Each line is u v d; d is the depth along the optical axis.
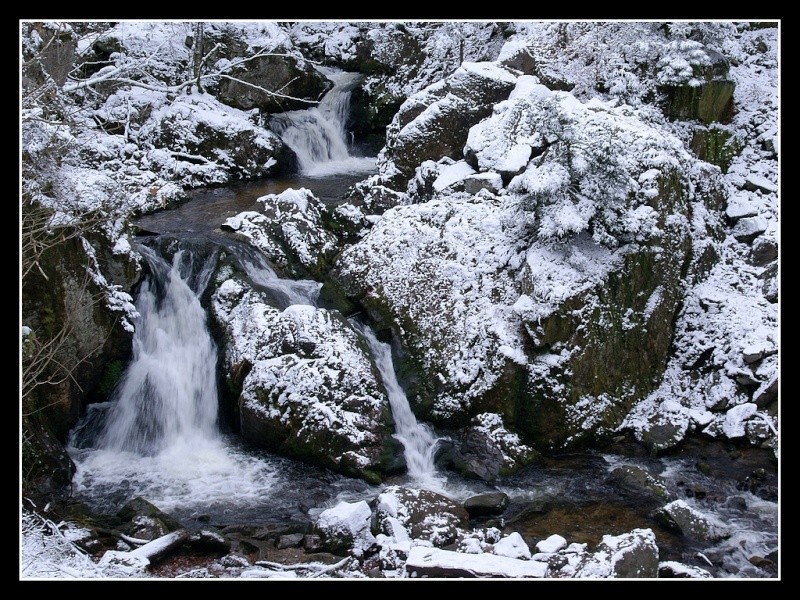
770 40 15.05
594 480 9.53
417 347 10.73
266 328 10.27
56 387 9.41
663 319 10.91
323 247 12.16
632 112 12.49
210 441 10.23
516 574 7.36
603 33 13.90
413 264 11.16
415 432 10.30
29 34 11.41
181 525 8.46
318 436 9.59
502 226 10.97
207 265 11.26
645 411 10.51
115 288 10.28
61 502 8.87
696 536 8.46
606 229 10.57
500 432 10.00
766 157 13.35
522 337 10.26
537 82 13.46
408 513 8.35
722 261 11.84
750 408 10.17
